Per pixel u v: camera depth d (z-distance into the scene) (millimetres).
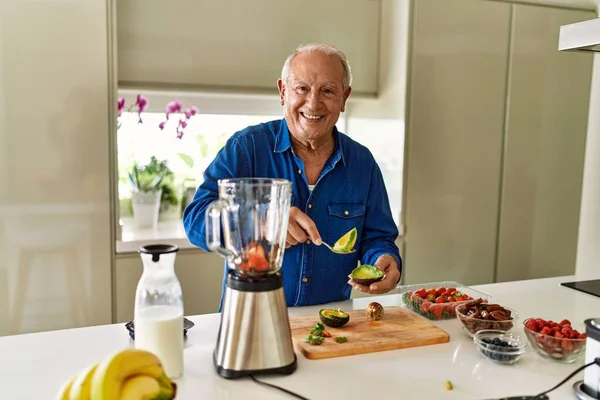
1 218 2088
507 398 1015
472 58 2734
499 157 2881
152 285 1086
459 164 2801
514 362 1183
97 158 2180
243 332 1085
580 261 3115
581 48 1788
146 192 2521
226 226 1098
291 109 1612
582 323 1390
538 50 2861
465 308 1382
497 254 2967
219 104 2752
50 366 1137
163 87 2441
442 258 2846
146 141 2658
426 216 2773
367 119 2965
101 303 2256
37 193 2121
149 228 2543
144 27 2381
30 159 2098
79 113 2135
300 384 1073
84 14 2094
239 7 2520
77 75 2115
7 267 2117
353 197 1749
